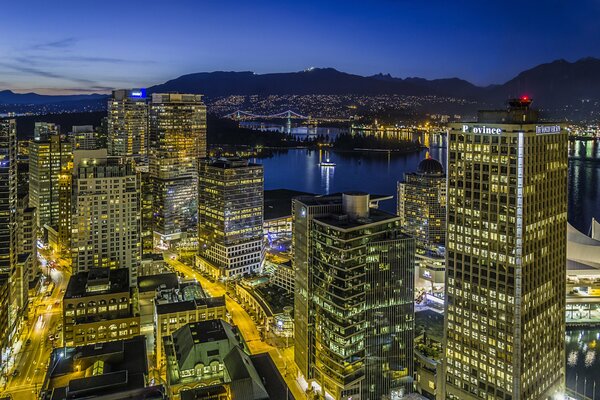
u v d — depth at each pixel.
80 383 170.88
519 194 190.38
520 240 191.75
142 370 197.00
